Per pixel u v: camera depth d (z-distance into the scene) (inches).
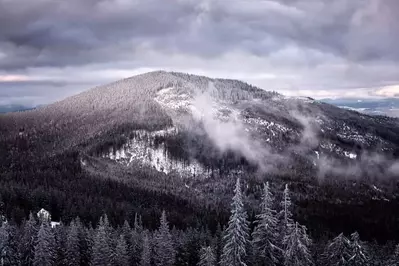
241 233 1418.6
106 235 2920.8
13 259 2728.8
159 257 2817.4
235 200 1429.6
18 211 4421.8
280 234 1465.3
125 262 2746.1
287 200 1491.1
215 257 2276.1
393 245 4067.4
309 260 1417.3
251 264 1422.2
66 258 2874.0
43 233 2664.9
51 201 5157.5
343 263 1551.4
